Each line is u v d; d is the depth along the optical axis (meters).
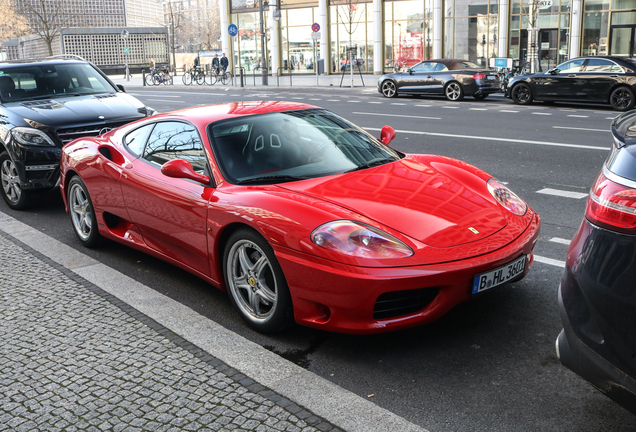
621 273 2.03
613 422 2.53
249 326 3.59
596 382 2.16
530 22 23.08
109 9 92.88
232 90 28.55
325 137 4.18
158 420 2.61
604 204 2.12
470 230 3.24
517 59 27.84
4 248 5.31
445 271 2.95
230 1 39.62
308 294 3.12
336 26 35.78
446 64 20.17
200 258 3.89
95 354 3.26
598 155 8.92
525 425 2.53
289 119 4.28
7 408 2.76
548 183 7.29
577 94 16.66
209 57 52.69
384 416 2.59
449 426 2.54
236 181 3.73
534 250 4.79
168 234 4.14
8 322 3.72
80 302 4.02
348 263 2.96
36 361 3.20
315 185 3.58
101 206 4.89
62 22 49.06
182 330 3.54
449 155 9.38
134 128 4.79
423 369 3.04
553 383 2.85
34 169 6.54
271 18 37.81
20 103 7.32
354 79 32.66
